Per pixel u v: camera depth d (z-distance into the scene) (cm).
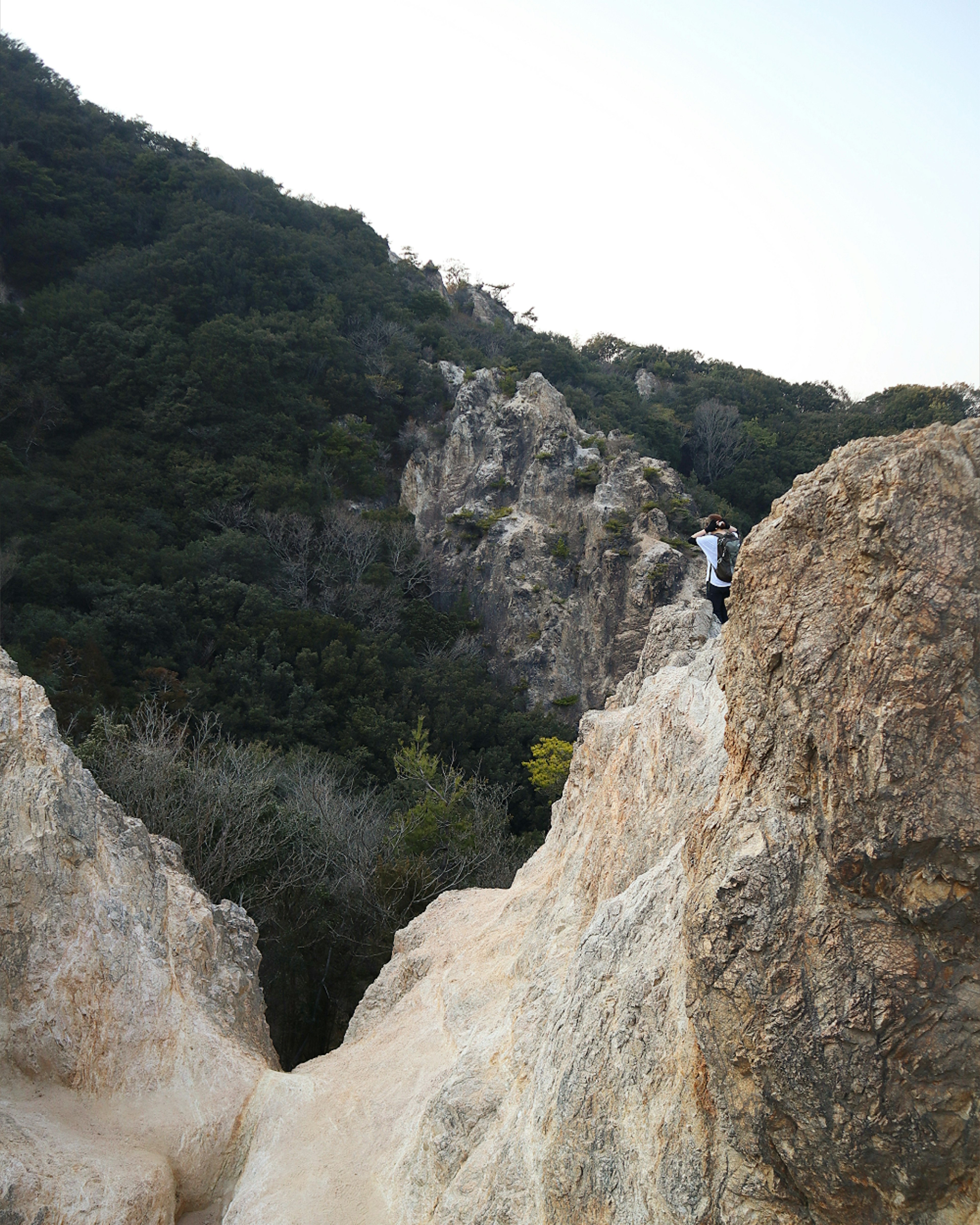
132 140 8025
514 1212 722
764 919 466
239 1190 1094
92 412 5459
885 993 427
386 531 5522
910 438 478
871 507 459
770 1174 477
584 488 5731
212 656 4128
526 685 5109
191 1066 1209
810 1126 444
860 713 448
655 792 991
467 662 4931
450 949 1458
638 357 9875
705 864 519
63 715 2839
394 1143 1052
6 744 1226
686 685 1049
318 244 7388
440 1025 1242
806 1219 471
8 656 1404
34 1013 1108
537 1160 721
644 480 5697
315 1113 1176
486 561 5534
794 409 8369
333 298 6800
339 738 3862
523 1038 912
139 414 5422
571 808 1491
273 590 4756
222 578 4434
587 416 6812
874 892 441
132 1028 1190
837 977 440
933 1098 418
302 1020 2186
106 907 1236
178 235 6675
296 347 6241
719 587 1083
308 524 5069
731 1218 498
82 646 3634
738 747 552
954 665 425
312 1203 1000
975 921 421
